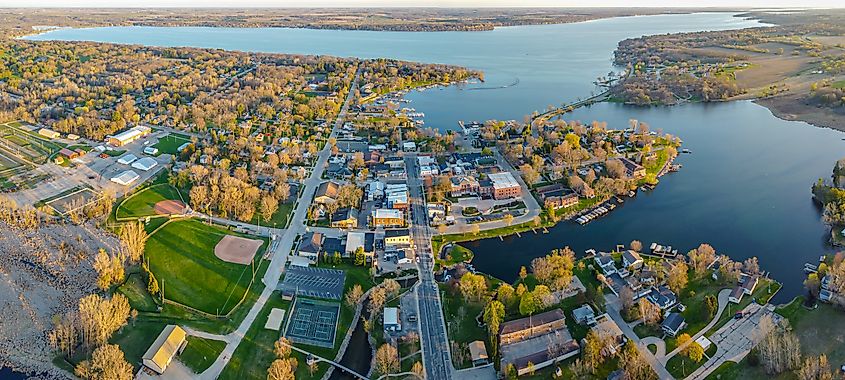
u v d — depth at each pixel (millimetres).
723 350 175500
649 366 162500
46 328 188375
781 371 161000
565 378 166750
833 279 195750
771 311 193250
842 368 161125
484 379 168250
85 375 163375
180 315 195625
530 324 183375
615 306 199625
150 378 167125
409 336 183750
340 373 173250
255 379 168125
